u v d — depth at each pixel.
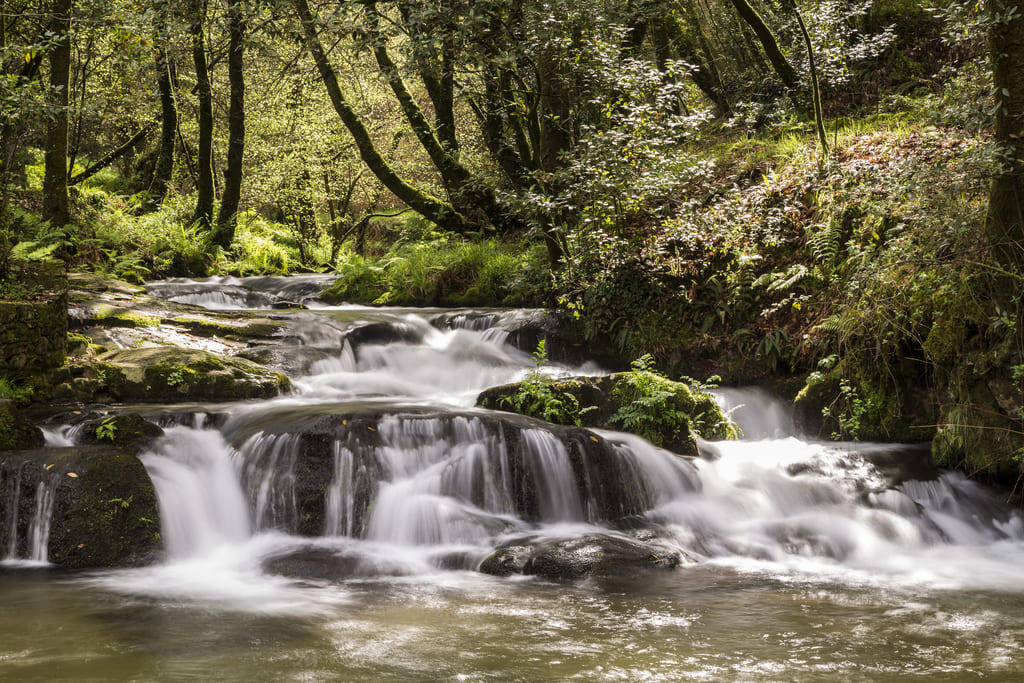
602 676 4.24
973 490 8.28
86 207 18.08
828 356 10.15
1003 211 7.80
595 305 11.96
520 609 5.51
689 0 19.22
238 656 4.53
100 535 6.78
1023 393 7.69
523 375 11.57
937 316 8.59
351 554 6.75
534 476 7.80
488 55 11.23
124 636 4.89
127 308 11.89
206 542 7.19
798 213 11.55
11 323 8.95
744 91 17.81
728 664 4.43
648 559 6.68
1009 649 4.71
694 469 8.46
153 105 24.78
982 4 9.20
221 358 10.30
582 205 12.59
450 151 18.75
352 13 11.20
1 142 12.73
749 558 7.06
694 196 12.75
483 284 14.55
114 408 8.97
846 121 13.69
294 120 26.34
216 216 22.83
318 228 30.80
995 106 7.70
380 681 4.15
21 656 4.50
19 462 7.14
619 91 13.10
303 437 7.69
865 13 15.61
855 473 8.53
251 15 12.25
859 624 5.21
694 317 11.49
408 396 10.79
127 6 12.49
